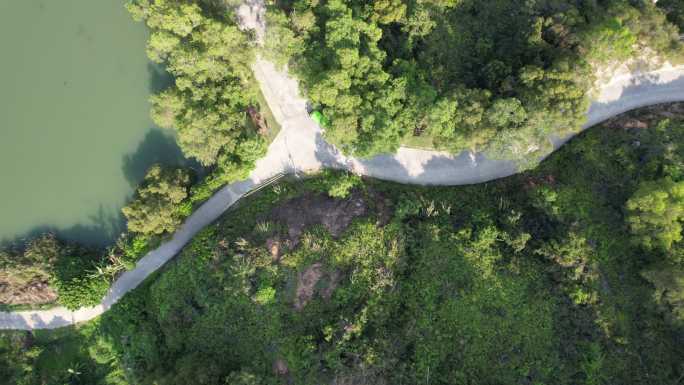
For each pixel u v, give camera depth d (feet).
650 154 185.68
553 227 183.93
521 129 170.91
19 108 215.72
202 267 191.83
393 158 204.54
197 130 182.91
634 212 171.01
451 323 173.58
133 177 214.48
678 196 165.99
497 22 206.80
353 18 188.34
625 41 175.73
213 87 188.34
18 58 216.33
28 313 207.41
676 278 157.17
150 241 202.90
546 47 189.06
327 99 172.76
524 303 174.19
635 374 164.96
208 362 175.52
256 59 205.57
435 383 166.81
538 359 168.04
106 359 196.44
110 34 216.33
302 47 182.91
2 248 212.84
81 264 204.23
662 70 198.90
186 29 179.63
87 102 216.33
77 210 215.51
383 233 185.98
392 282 177.27
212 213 206.49
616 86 199.82
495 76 189.57
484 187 200.44
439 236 186.39
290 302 179.32
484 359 169.07
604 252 178.60
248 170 195.62
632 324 170.30
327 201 197.26
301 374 170.30
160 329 196.13
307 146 205.98
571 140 198.18
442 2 204.23
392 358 168.45
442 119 174.70
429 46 204.74
